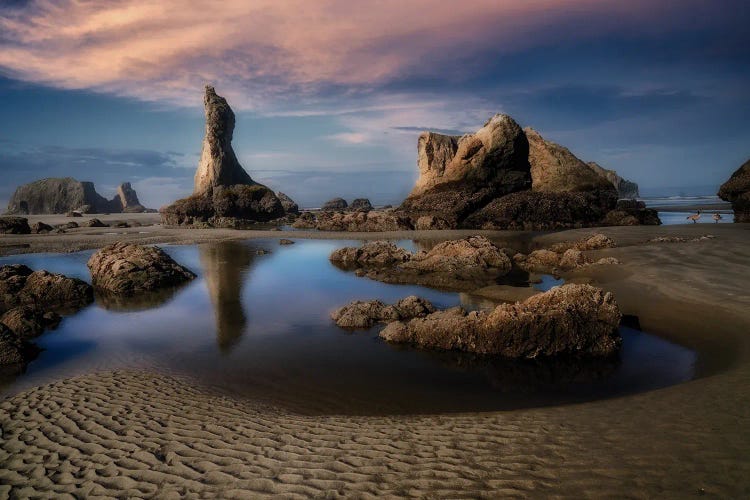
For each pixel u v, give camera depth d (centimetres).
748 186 3847
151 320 1524
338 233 4341
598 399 866
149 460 638
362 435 701
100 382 987
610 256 2269
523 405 852
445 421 744
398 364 1084
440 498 511
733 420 653
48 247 3409
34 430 747
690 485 499
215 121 7425
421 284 2002
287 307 1652
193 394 916
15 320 1412
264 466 609
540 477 538
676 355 1069
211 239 3894
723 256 2009
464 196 4994
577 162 5338
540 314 1115
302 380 993
